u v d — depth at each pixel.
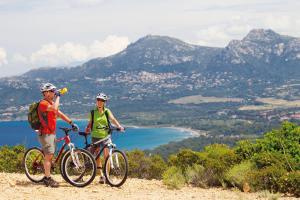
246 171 11.36
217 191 10.80
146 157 17.70
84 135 10.41
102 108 10.34
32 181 10.45
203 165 12.77
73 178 10.28
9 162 15.32
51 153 9.93
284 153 12.37
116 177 10.48
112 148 10.27
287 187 10.38
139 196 9.30
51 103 9.92
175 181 11.15
